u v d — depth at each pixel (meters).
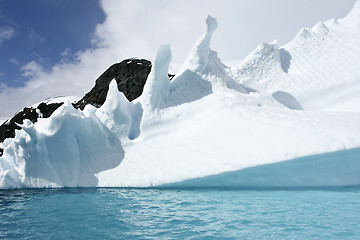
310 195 5.11
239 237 3.14
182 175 6.40
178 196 5.57
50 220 4.10
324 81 10.43
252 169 5.82
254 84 11.02
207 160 6.37
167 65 8.05
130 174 7.01
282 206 4.45
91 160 7.48
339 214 3.95
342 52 11.16
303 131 6.01
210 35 8.53
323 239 3.01
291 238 3.06
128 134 7.61
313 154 5.43
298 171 5.82
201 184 6.46
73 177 7.31
